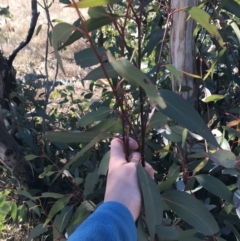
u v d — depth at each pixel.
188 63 1.42
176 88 1.45
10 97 2.35
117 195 0.75
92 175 1.36
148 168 0.85
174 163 1.48
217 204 1.57
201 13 0.77
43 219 2.35
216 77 1.85
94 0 0.69
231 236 1.57
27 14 6.95
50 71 4.92
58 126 2.58
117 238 0.65
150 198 0.78
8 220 2.42
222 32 1.61
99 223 0.67
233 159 0.97
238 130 1.33
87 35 0.65
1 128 2.29
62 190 2.36
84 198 1.43
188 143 1.38
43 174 1.47
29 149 2.34
